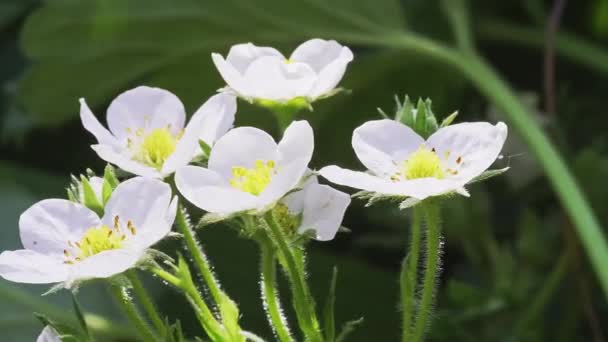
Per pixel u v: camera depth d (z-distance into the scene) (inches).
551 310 16.8
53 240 11.9
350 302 16.6
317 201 12.1
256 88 12.3
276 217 12.0
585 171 16.3
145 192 11.9
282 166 11.8
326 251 17.4
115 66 17.2
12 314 16.2
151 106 12.7
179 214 12.1
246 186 11.8
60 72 17.1
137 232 11.9
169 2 16.8
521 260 16.0
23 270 11.7
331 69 12.4
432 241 11.9
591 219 14.5
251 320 16.3
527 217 16.0
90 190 12.0
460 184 11.7
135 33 16.9
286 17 17.0
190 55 17.2
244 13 16.9
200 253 12.1
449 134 12.0
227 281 16.4
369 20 17.1
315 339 12.0
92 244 11.8
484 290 15.6
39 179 17.2
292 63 12.2
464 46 16.9
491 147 11.8
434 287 12.1
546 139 15.3
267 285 12.1
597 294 16.6
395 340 16.5
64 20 16.8
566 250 15.6
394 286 16.7
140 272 16.2
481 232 15.9
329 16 17.1
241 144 11.9
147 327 11.9
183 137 12.0
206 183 11.7
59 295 16.4
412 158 11.9
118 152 12.4
